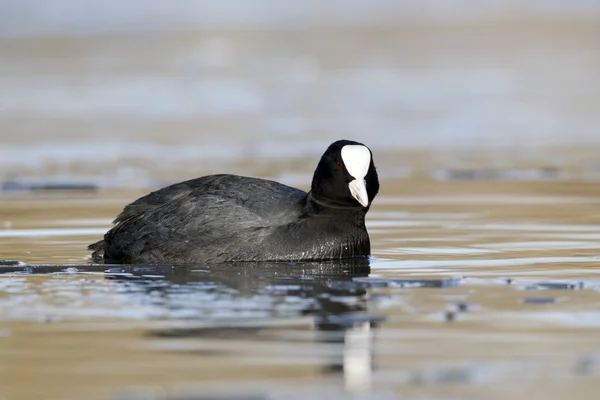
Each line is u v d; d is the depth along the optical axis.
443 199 17.58
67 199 17.64
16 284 10.20
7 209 16.48
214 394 6.70
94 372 7.19
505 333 8.13
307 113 30.31
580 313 8.77
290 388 6.83
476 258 11.84
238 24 57.75
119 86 36.00
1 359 7.53
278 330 8.26
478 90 34.31
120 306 9.16
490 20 58.09
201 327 8.38
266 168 21.28
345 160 11.37
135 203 12.21
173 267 11.16
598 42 47.62
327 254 11.54
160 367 7.29
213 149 24.27
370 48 46.88
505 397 6.64
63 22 57.00
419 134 26.52
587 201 17.14
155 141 25.53
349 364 7.34
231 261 11.36
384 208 16.64
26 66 41.09
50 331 8.30
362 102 32.31
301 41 49.69
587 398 6.61
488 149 24.16
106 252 12.05
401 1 68.25
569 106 30.84
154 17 59.94
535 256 11.98
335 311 8.91
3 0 59.50
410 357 7.50
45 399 6.65
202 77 38.50
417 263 11.48
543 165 21.81
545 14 60.59
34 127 27.70
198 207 11.65
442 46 47.22
